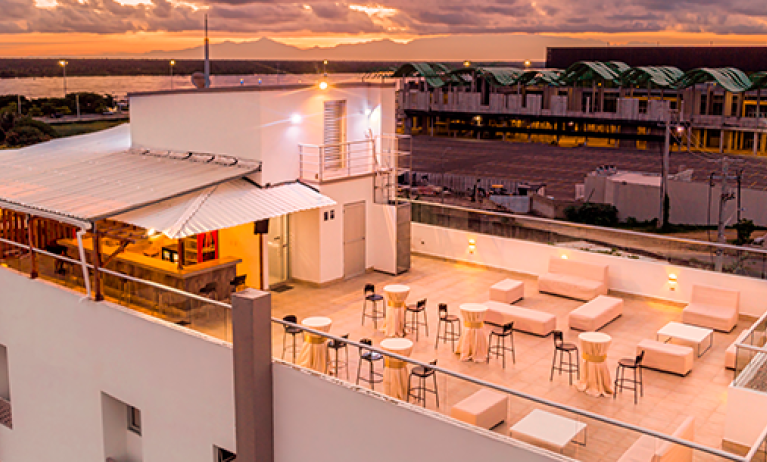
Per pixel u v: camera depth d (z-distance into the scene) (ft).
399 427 36.37
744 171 368.27
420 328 58.23
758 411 38.96
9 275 57.88
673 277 63.10
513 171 427.74
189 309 44.37
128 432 53.21
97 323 50.44
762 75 410.93
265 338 40.93
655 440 30.27
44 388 56.80
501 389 34.96
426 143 546.67
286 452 41.96
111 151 78.54
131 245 67.10
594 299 61.31
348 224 70.90
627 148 481.87
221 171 65.10
